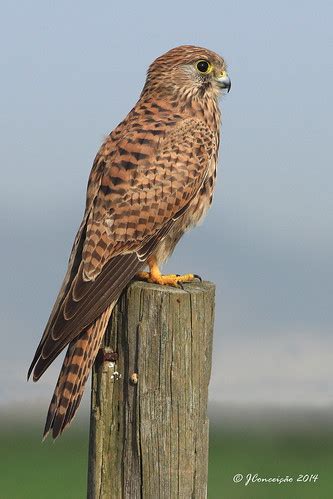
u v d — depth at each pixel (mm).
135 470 9492
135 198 11469
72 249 11461
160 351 9555
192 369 9555
